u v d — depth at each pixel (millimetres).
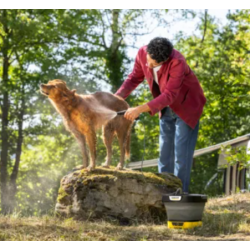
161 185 5133
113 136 5445
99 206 5004
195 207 4578
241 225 4719
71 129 5176
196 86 5676
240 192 7617
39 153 19688
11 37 15938
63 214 5141
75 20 16703
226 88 18094
